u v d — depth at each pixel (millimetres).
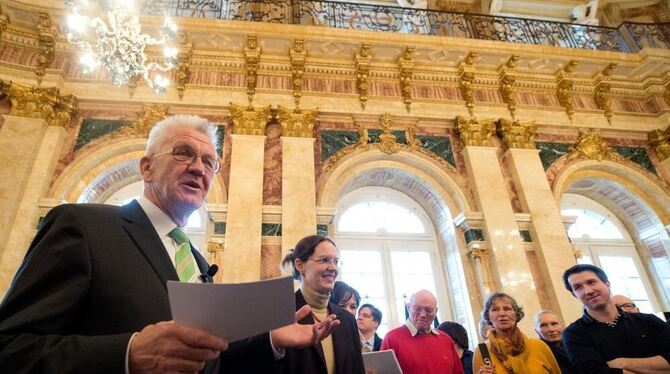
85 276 1275
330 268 2643
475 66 8211
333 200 6781
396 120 7656
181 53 7316
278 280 1212
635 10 11070
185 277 1640
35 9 6656
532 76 8430
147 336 1071
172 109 7051
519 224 6949
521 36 9227
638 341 2818
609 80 8531
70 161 6387
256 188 6480
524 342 3223
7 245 5461
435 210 7680
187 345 1069
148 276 1411
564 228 6930
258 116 7133
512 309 3305
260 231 6145
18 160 5977
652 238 7980
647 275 7949
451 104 7961
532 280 6375
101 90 6934
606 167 7910
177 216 1777
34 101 6477
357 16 8531
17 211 5711
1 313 1144
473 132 7641
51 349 1031
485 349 3197
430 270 7309
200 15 8391
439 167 7352
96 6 6598
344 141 7336
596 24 10156
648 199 7863
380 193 7879
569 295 6281
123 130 6762
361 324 4176
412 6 9477
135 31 5188
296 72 7586
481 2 10719
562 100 8383
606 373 2668
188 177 1746
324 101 7539
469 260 6797
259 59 7566
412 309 3658
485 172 7246
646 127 8359
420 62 8086
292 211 6371
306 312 1871
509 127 7801
